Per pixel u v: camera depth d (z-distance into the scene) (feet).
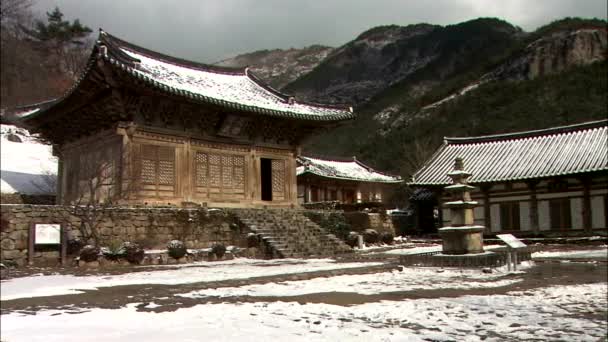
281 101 116.88
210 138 101.45
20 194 114.21
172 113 93.61
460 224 65.92
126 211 75.05
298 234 90.58
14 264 62.59
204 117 98.12
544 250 95.55
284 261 72.64
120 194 85.10
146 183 90.22
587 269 57.16
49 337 22.86
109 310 30.78
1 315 29.30
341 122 118.73
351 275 51.44
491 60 410.93
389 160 279.08
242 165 106.42
